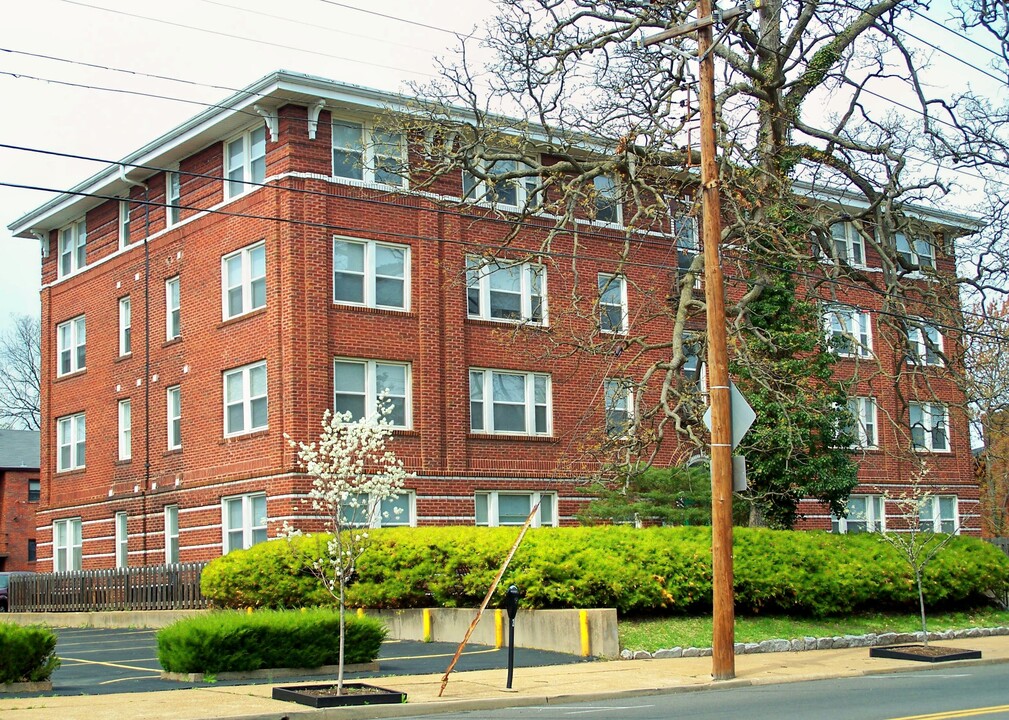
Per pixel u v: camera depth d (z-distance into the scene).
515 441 34.22
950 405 30.33
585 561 23.06
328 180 31.72
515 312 34.81
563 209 30.58
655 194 25.53
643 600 23.22
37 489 60.12
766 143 26.64
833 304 30.61
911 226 29.20
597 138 27.14
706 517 29.58
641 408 27.08
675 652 21.69
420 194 31.77
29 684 16.67
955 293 30.50
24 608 37.06
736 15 20.31
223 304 33.47
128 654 22.36
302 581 25.14
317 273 31.25
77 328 40.91
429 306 32.94
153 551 35.69
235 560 26.33
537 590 22.44
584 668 19.72
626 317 36.28
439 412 32.75
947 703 15.32
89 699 15.72
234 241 33.16
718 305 19.14
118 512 37.56
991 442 48.09
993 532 51.06
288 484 30.30
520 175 26.84
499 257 33.69
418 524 31.89
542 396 35.19
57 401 41.41
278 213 31.39
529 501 34.34
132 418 37.09
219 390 33.25
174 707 14.93
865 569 26.39
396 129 28.80
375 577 24.84
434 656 21.25
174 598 29.62
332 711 14.80
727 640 18.52
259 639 18.45
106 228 39.34
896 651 22.02
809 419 28.50
